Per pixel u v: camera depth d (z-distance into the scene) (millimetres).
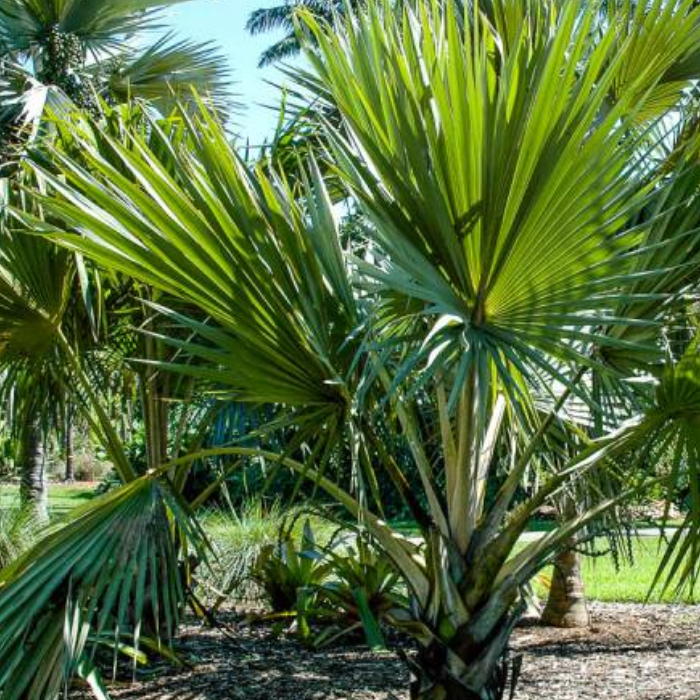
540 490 4301
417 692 4359
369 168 3955
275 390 4207
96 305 6129
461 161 3639
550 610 8359
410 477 8648
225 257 3961
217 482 5605
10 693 3926
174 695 5836
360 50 3879
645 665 6742
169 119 5992
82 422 7066
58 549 4211
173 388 6477
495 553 4250
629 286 4352
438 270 3879
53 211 4094
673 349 4566
